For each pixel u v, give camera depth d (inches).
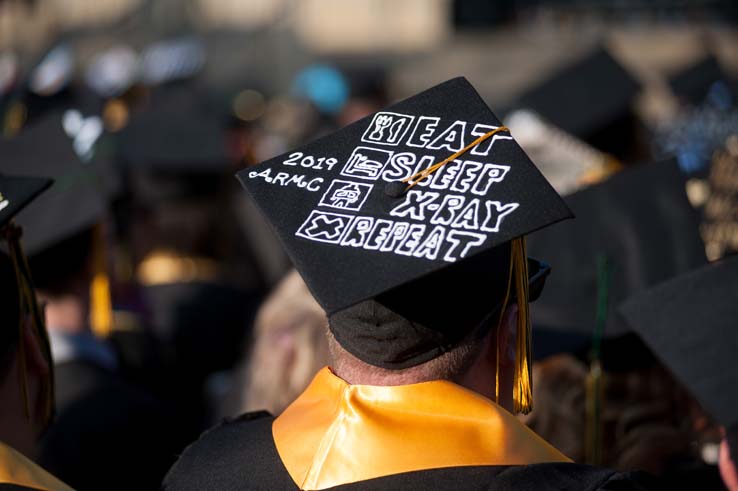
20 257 184.2
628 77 363.9
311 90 1112.8
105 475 251.1
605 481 153.6
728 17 1669.5
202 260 422.9
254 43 1723.7
